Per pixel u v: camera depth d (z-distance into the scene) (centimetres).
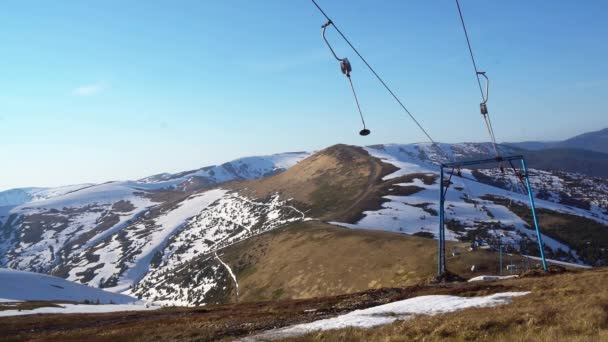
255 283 13700
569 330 1497
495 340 1503
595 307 1756
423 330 1812
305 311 3556
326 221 19112
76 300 14012
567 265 9412
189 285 17512
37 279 15150
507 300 2700
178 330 2922
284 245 15688
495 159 4916
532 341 1415
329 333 1980
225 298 14050
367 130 1585
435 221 19125
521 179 4928
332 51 1523
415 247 10925
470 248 9894
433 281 4962
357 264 11250
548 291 2780
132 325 3825
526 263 8900
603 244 16500
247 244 18738
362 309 3284
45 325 4700
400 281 9069
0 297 12338
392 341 1709
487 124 2631
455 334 1673
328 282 11069
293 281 12225
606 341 1253
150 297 18488
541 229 18262
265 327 2794
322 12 1445
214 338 2539
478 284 4069
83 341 2775
